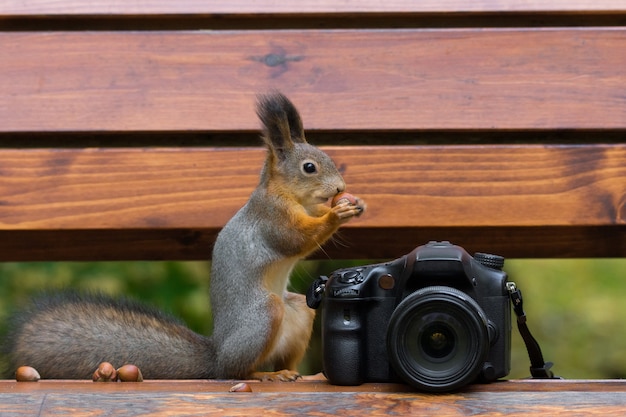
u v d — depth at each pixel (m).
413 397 4.16
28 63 5.55
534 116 5.49
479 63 5.54
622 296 11.41
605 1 5.64
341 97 5.52
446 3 5.62
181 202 5.44
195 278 9.68
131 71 5.55
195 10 5.62
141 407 4.09
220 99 5.52
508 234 5.58
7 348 5.20
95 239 5.61
